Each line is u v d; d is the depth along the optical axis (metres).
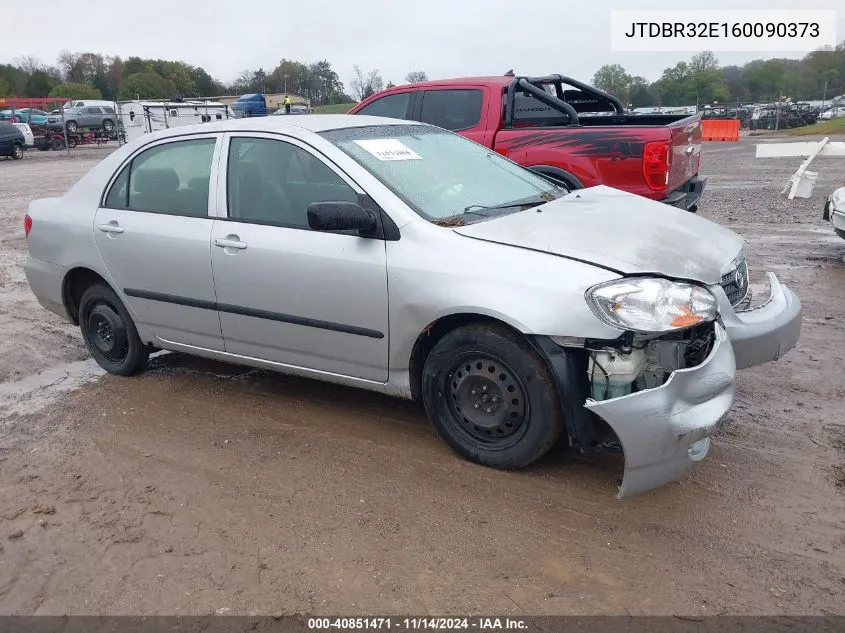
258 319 4.32
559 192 4.73
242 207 4.36
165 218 4.66
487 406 3.67
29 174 22.17
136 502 3.61
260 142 4.35
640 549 3.10
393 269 3.73
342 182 3.99
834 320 5.96
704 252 3.70
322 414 4.51
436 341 3.87
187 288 4.59
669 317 3.22
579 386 3.36
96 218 5.01
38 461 4.06
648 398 3.13
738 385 4.71
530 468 3.75
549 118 8.31
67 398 4.93
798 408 4.36
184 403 4.76
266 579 3.00
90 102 39.53
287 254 4.08
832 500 3.40
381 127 4.63
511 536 3.22
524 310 3.35
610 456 3.85
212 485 3.74
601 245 3.51
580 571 2.98
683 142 7.48
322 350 4.15
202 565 3.11
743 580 2.90
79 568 3.13
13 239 11.28
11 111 37.03
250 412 4.59
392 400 4.67
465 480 3.67
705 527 3.23
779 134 33.53
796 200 12.62
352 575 3.01
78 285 5.42
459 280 3.54
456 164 4.51
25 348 6.00
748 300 4.02
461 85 8.04
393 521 3.36
